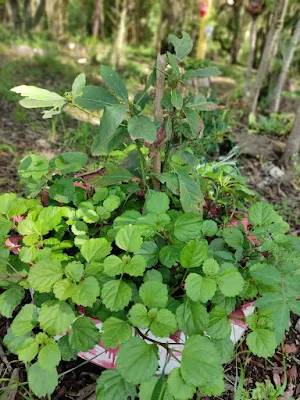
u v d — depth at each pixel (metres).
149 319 0.38
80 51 2.53
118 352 0.37
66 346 0.43
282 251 0.47
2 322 0.55
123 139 0.52
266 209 0.51
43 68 1.89
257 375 0.52
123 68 2.07
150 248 0.45
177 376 0.37
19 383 0.45
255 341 0.40
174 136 0.54
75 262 0.41
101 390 0.39
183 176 0.47
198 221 0.45
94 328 0.40
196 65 1.25
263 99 1.65
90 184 0.49
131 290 0.42
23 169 0.53
